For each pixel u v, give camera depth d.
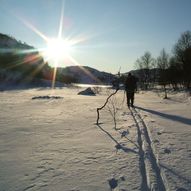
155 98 23.80
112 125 9.07
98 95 28.81
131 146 6.37
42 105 16.30
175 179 4.43
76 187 4.18
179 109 13.87
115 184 4.31
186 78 44.72
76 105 16.22
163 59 54.44
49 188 4.14
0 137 7.30
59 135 7.54
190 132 7.87
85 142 6.76
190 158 5.45
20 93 32.19
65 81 92.06
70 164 5.16
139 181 4.38
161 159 5.39
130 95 15.09
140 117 10.86
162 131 7.98
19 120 10.23
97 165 5.10
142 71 59.34
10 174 4.69
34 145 6.48
